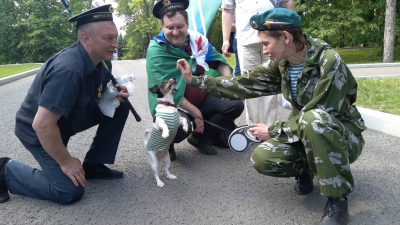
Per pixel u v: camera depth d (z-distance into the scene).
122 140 4.56
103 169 3.32
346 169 2.17
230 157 3.75
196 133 3.85
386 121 4.24
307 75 2.35
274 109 4.36
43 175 2.82
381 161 3.41
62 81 2.49
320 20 15.38
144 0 38.94
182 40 3.49
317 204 2.66
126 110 3.25
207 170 3.42
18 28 41.31
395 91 5.98
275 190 2.93
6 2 41.75
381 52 17.27
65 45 40.69
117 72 15.38
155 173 3.10
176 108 3.08
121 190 3.05
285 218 2.48
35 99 2.71
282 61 2.55
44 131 2.50
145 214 2.62
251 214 2.55
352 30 15.77
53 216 2.63
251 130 2.62
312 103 2.27
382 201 2.64
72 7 41.69
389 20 13.52
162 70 3.45
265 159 2.45
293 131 2.36
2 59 42.06
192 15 4.73
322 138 2.12
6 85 11.91
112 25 2.64
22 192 2.89
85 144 4.46
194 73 3.62
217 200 2.79
